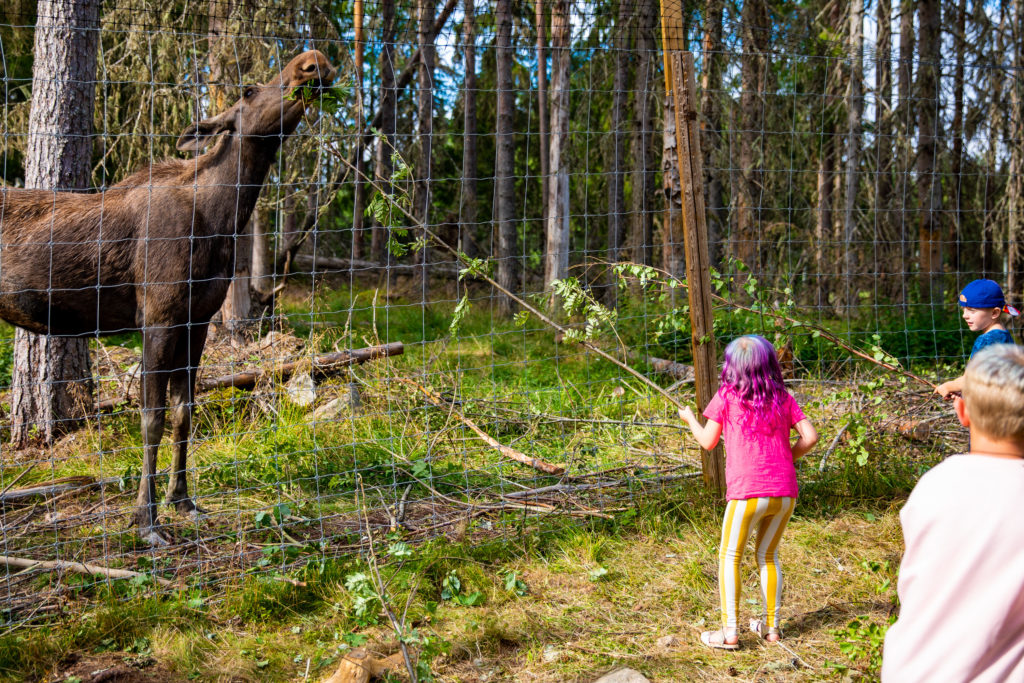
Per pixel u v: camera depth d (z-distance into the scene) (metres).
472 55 14.34
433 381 7.04
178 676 3.07
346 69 9.40
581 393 6.99
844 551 4.12
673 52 4.36
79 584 3.63
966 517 1.35
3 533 4.15
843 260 13.17
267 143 4.44
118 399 6.47
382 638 3.33
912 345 8.90
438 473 5.20
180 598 3.55
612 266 4.76
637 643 3.29
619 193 15.21
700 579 3.83
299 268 16.17
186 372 4.45
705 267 4.47
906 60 5.77
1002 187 11.14
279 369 6.90
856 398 6.04
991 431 1.45
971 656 1.30
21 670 3.06
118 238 4.20
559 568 3.97
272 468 5.20
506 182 13.64
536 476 5.07
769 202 13.35
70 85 5.79
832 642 3.27
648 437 5.83
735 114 13.62
